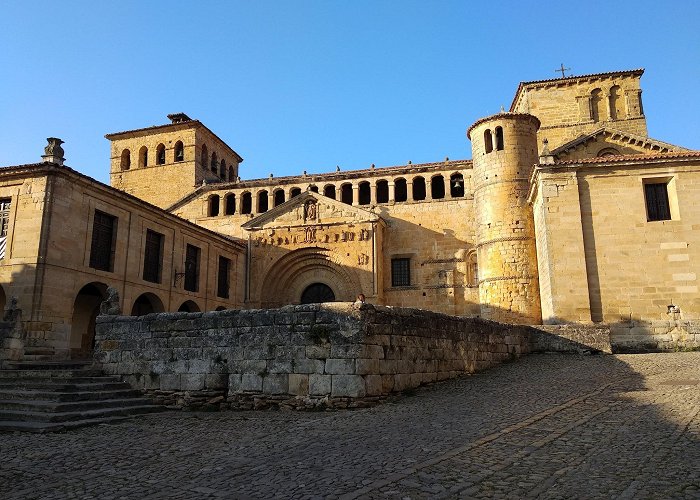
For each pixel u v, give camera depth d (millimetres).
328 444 10055
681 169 26344
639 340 25094
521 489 6941
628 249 26094
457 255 39750
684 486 6746
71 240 26281
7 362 18859
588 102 44625
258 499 7020
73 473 8867
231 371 15891
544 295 29234
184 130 52562
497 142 36938
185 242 35438
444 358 17688
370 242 38688
